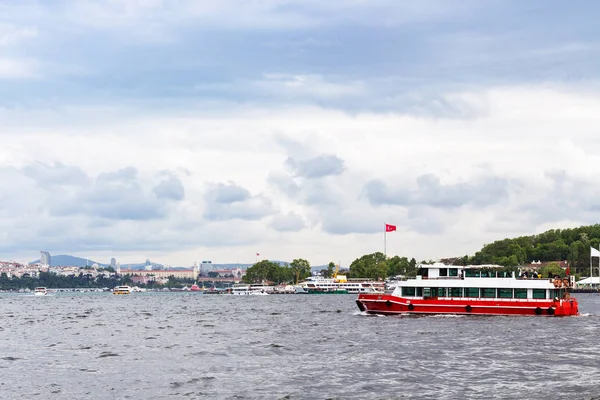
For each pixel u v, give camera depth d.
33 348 111.62
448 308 154.38
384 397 67.94
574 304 155.00
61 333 142.75
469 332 122.19
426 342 108.50
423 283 157.25
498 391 70.31
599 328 128.62
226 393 70.31
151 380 77.94
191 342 117.62
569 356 92.81
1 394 71.12
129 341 121.62
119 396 69.56
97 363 91.94
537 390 70.62
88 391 72.19
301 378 77.94
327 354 96.88
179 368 86.31
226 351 102.69
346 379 77.00
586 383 74.00
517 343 106.38
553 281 152.38
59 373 83.75
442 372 80.88
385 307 159.38
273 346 107.62
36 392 71.94
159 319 192.88
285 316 194.62
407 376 78.38
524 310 151.75
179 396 69.12
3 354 103.56
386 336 118.12
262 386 73.56
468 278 154.38
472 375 78.88
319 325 149.62
